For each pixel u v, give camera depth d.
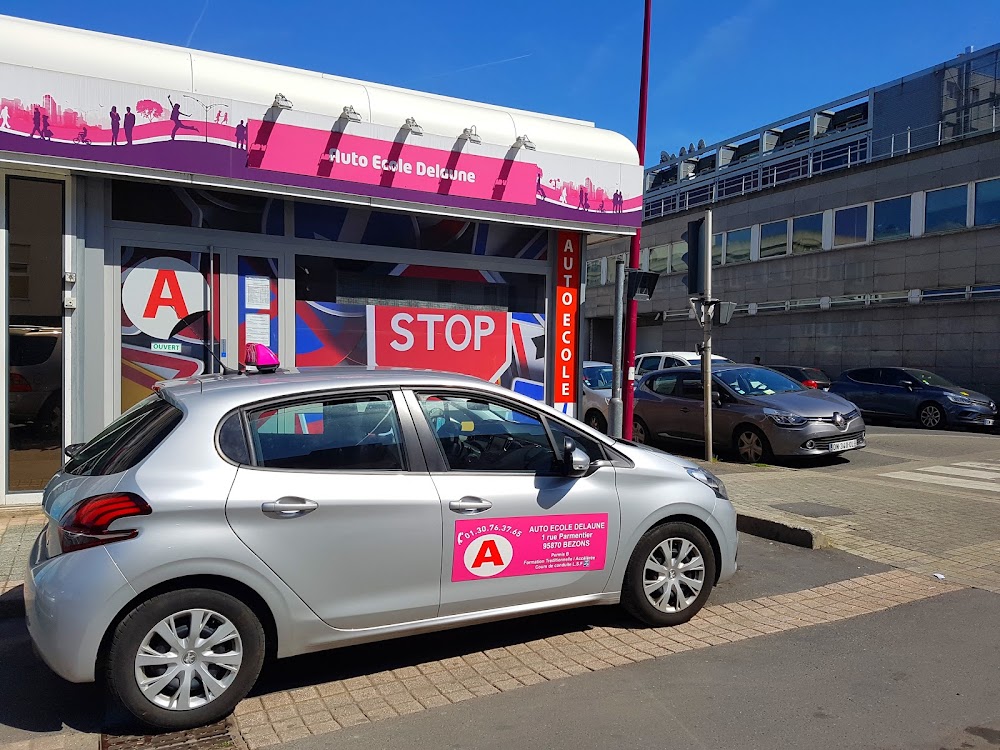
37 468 6.82
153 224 7.21
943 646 4.29
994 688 3.75
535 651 4.23
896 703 3.58
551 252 9.25
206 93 7.02
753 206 30.25
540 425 4.25
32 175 6.73
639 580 4.41
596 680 3.84
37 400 6.82
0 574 5.06
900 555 6.23
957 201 23.06
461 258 8.74
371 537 3.60
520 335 9.16
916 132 29.73
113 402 7.07
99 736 3.29
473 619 3.90
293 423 3.65
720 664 4.03
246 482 3.41
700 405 11.98
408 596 3.71
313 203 7.86
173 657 3.26
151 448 3.39
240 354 7.60
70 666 3.12
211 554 3.27
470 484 3.89
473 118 8.43
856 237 26.14
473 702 3.60
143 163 6.79
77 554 3.18
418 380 3.98
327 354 8.09
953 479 10.10
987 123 26.80
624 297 8.98
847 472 10.77
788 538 6.61
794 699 3.62
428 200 8.06
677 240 34.12
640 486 4.38
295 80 7.53
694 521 4.61
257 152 7.20
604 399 13.16
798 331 28.19
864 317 25.81
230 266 7.55
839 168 26.67
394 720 3.42
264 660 3.72
